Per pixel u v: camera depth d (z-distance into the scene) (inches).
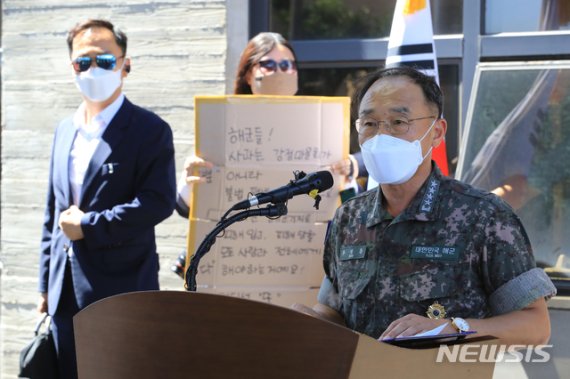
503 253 96.9
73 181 155.9
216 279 152.3
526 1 178.1
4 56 211.9
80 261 151.8
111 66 156.0
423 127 104.4
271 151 151.6
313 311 110.9
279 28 197.6
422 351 81.4
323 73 194.9
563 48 172.4
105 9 203.6
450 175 183.6
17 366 210.5
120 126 155.3
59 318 153.9
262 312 72.4
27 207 210.2
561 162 159.9
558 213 158.7
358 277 105.3
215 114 152.3
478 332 90.3
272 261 152.3
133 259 153.9
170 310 74.5
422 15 154.2
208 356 73.6
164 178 154.0
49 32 208.5
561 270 157.1
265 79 165.9
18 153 211.0
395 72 107.6
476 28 180.1
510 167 162.6
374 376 78.5
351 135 184.9
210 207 152.2
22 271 210.4
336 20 194.7
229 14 194.9
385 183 105.3
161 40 199.8
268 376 72.8
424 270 99.7
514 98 165.2
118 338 77.9
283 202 101.3
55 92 208.1
